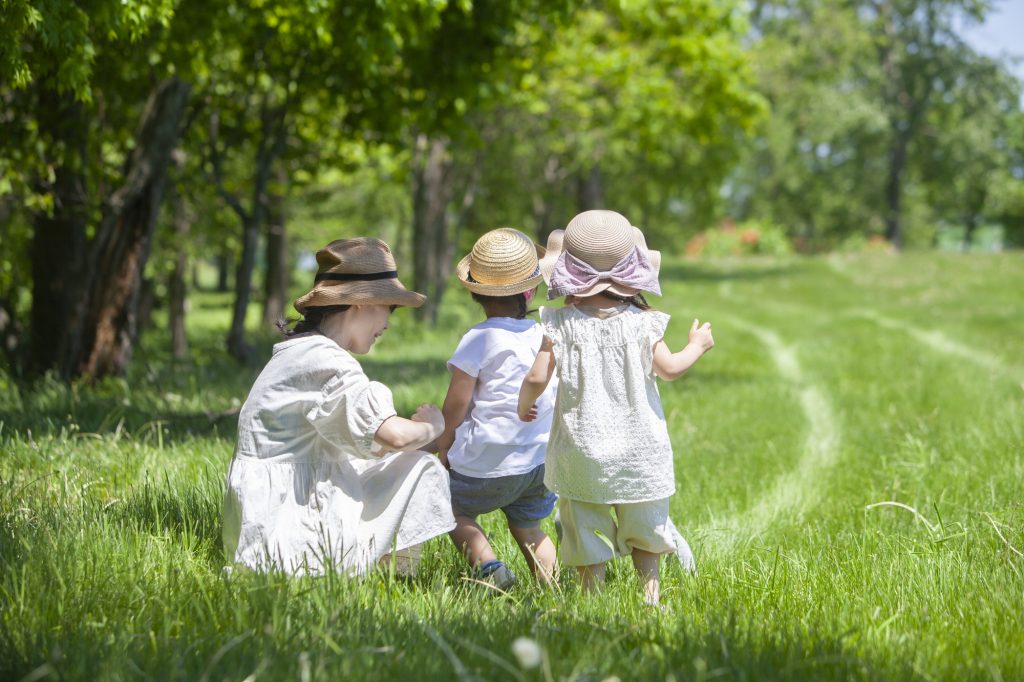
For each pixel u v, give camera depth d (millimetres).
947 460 7035
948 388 11164
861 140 59219
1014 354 15875
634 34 20734
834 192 67250
